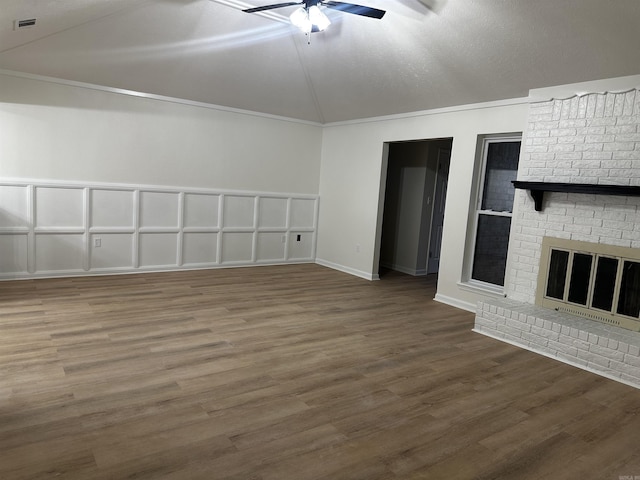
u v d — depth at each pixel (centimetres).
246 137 642
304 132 697
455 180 514
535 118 424
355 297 530
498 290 478
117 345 337
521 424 258
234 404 261
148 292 489
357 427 244
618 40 328
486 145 495
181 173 595
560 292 405
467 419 260
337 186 691
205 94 582
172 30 455
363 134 638
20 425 225
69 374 285
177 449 214
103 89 525
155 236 585
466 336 412
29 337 342
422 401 279
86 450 208
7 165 484
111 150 541
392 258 739
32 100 488
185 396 266
